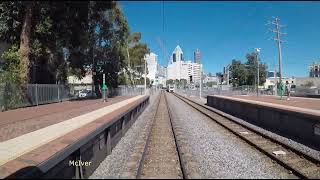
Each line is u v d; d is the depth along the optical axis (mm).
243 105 30453
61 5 35062
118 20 59312
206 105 49406
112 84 71125
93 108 32250
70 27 39438
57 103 41969
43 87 40031
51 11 36406
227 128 21594
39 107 34812
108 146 14320
